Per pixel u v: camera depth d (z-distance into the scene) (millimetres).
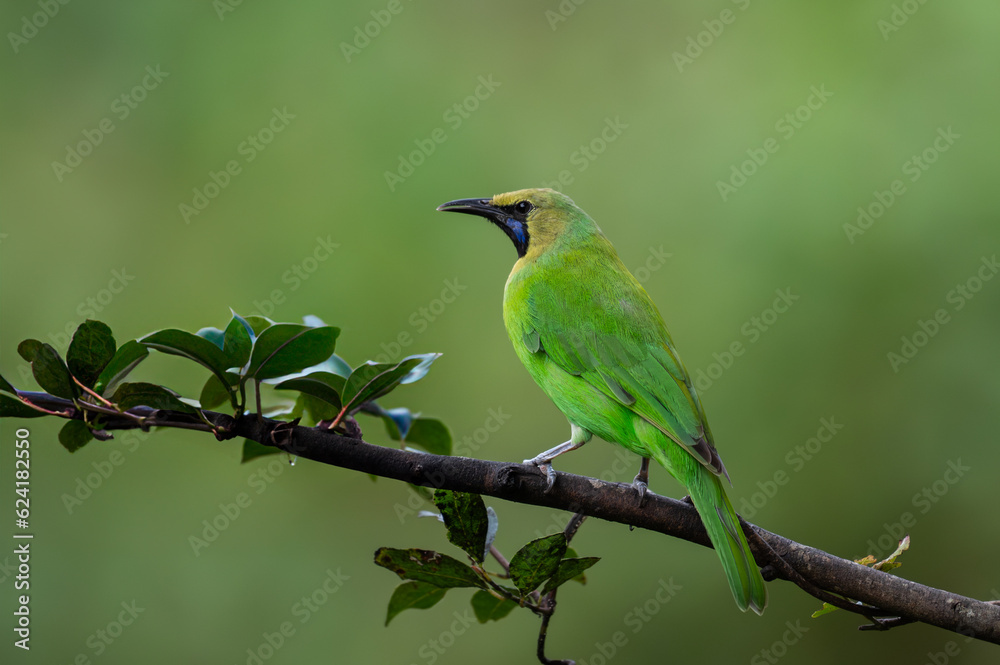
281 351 5176
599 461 14180
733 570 5773
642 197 15125
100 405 5227
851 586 5359
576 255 8750
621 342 7844
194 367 13523
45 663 11859
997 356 13914
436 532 13484
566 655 13531
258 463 13312
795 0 15516
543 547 4965
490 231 14906
